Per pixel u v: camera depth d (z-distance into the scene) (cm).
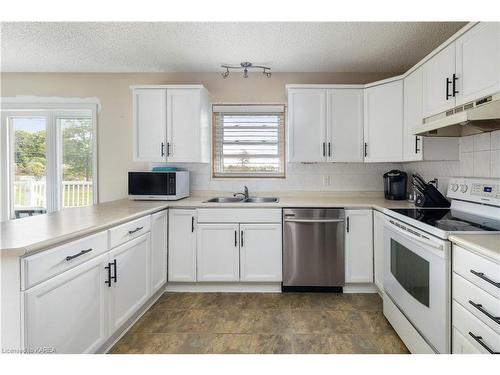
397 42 245
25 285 115
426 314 154
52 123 332
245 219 265
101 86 327
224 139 329
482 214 183
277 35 234
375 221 255
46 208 335
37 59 289
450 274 137
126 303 194
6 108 327
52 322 129
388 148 268
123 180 329
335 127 285
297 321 218
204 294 268
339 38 238
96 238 160
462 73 175
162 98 288
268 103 322
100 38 242
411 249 171
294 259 262
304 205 259
